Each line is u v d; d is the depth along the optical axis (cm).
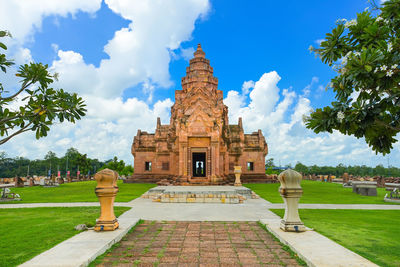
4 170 12494
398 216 1458
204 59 4788
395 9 598
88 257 729
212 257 790
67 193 2916
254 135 4750
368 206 1866
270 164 11725
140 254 814
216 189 2336
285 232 1010
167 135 4388
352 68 570
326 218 1384
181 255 806
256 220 1339
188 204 1964
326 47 684
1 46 662
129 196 2500
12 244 893
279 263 739
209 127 3111
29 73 723
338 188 3650
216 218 1395
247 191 2388
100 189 1024
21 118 702
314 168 11575
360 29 644
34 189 3538
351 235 1024
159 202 2077
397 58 540
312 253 768
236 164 4534
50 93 761
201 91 3972
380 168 10438
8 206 1847
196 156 4750
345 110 618
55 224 1197
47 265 669
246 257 790
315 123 667
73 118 816
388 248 863
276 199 2300
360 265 676
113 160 8975
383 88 568
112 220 1041
